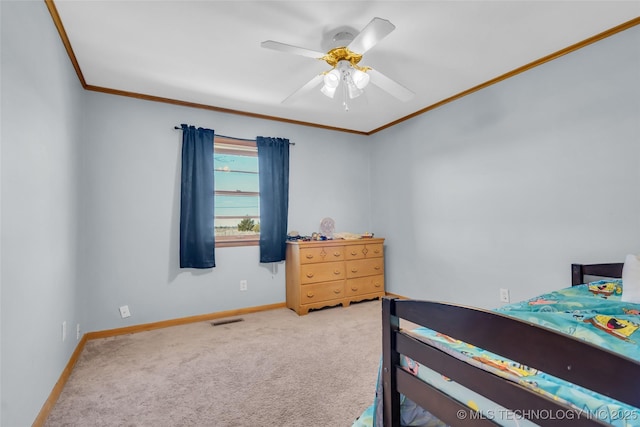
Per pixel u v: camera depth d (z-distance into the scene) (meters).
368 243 3.84
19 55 1.36
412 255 3.77
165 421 1.59
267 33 2.11
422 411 1.03
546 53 2.41
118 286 2.93
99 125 2.90
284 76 2.72
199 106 3.36
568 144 2.37
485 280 2.96
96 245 2.85
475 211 3.05
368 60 2.48
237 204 3.62
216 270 3.39
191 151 3.25
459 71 2.68
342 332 2.85
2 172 1.20
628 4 1.86
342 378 2.00
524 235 2.65
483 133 2.96
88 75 2.67
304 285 3.43
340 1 1.81
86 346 2.60
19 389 1.32
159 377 2.04
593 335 1.19
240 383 1.95
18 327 1.32
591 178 2.25
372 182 4.39
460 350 0.94
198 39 2.17
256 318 3.31
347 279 3.69
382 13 1.92
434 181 3.47
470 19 1.98
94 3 1.79
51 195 1.79
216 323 3.17
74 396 1.82
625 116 2.09
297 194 3.95
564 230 2.39
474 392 0.81
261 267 3.64
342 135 4.31
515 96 2.70
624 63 2.09
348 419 1.59
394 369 1.03
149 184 3.11
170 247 3.18
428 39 2.20
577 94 2.31
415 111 3.63
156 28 2.04
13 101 1.30
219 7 1.85
